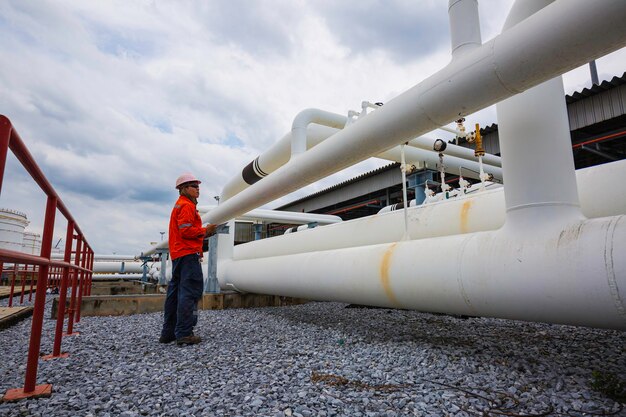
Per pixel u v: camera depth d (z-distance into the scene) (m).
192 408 1.48
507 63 1.44
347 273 2.85
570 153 1.79
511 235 1.79
